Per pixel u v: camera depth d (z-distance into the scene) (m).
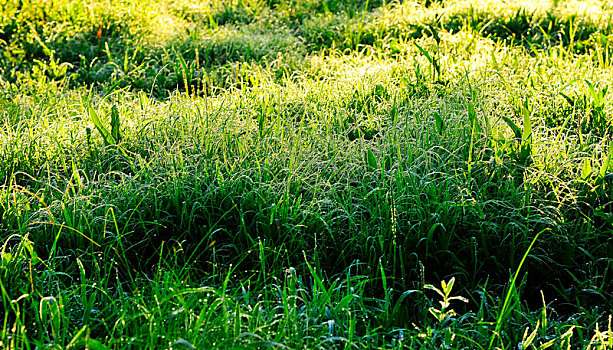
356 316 2.86
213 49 7.02
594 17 7.07
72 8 7.89
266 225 3.36
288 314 2.55
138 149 4.23
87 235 3.38
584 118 4.47
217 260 3.38
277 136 4.31
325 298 2.74
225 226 3.52
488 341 2.77
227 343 2.35
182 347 2.38
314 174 3.81
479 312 2.85
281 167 3.86
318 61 6.43
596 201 3.66
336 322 2.70
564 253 3.29
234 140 4.16
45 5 7.87
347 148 4.11
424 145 3.97
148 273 3.31
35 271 2.97
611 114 4.49
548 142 3.97
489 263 3.31
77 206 3.48
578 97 4.74
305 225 3.40
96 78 6.50
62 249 3.36
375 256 3.22
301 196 3.54
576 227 3.38
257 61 6.71
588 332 2.89
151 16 8.11
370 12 8.78
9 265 2.94
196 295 2.72
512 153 3.87
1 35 7.36
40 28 7.55
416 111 4.48
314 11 8.91
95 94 5.71
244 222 3.48
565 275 3.29
